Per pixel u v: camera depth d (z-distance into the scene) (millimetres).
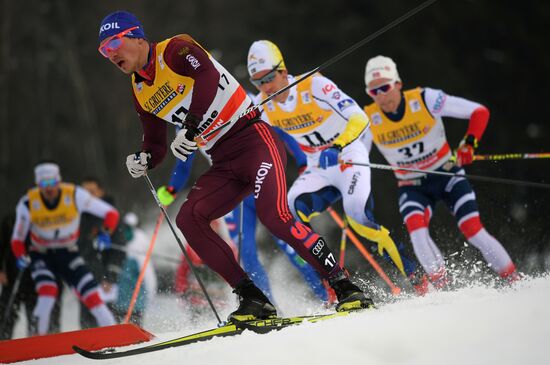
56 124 70125
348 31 66438
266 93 17328
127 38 12297
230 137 12898
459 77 62656
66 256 25203
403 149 20203
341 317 11883
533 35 63250
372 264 20125
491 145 60031
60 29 71250
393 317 10664
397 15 65312
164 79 12500
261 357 9961
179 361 10602
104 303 24984
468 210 19859
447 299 13219
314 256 12633
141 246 29906
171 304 23281
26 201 24891
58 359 13133
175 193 20266
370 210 17766
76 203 25078
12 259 25812
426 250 19516
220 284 24703
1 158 67625
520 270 23812
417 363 9195
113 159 70000
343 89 65188
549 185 14516
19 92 69312
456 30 64375
